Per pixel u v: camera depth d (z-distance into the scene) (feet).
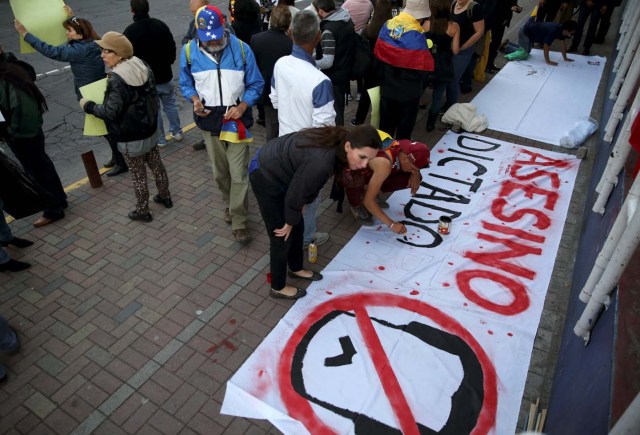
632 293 7.45
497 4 24.71
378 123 17.74
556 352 11.18
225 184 14.80
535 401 10.13
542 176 17.88
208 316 12.20
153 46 17.69
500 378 10.58
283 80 11.93
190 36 18.21
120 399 10.23
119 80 13.03
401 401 10.05
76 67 16.24
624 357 6.39
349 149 8.84
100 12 40.65
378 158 11.82
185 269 13.73
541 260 13.89
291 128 12.36
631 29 21.91
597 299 7.98
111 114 13.24
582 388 7.57
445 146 20.17
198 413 9.92
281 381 10.50
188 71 13.10
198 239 14.92
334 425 9.63
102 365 10.98
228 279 13.37
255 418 9.81
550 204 16.34
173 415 9.89
